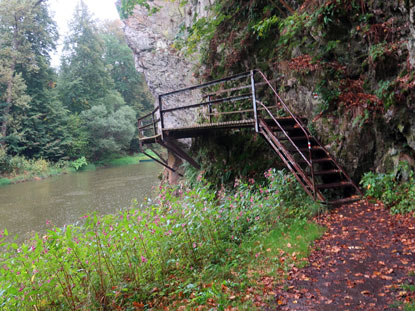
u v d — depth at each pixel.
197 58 14.08
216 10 11.23
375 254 4.22
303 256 4.46
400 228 4.85
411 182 5.71
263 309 3.37
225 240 5.35
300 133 7.77
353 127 6.74
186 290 3.87
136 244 4.68
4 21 37.03
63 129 39.47
